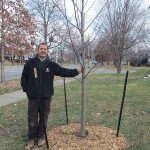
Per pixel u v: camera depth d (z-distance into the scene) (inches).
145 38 835.4
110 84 362.3
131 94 260.1
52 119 158.2
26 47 329.4
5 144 119.6
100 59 137.9
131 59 965.8
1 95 256.1
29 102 114.8
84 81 117.6
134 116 167.3
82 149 107.7
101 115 169.5
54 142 114.8
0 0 308.2
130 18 430.0
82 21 118.0
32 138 115.3
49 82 114.0
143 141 121.6
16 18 318.3
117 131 124.0
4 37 313.9
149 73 642.2
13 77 489.7
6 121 155.6
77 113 174.2
